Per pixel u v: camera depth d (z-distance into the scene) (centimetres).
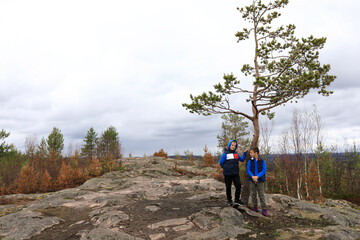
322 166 1352
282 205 736
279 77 656
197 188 1085
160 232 554
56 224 676
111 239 513
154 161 2034
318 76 616
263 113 855
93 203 863
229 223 573
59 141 2436
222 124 2136
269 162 1418
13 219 694
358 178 1298
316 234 522
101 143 2545
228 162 678
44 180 1409
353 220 659
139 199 876
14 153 1997
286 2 758
